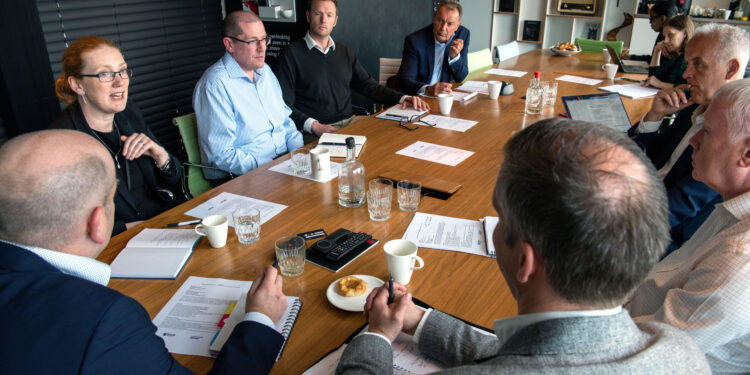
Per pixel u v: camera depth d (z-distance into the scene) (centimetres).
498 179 70
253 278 132
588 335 60
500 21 646
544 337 61
